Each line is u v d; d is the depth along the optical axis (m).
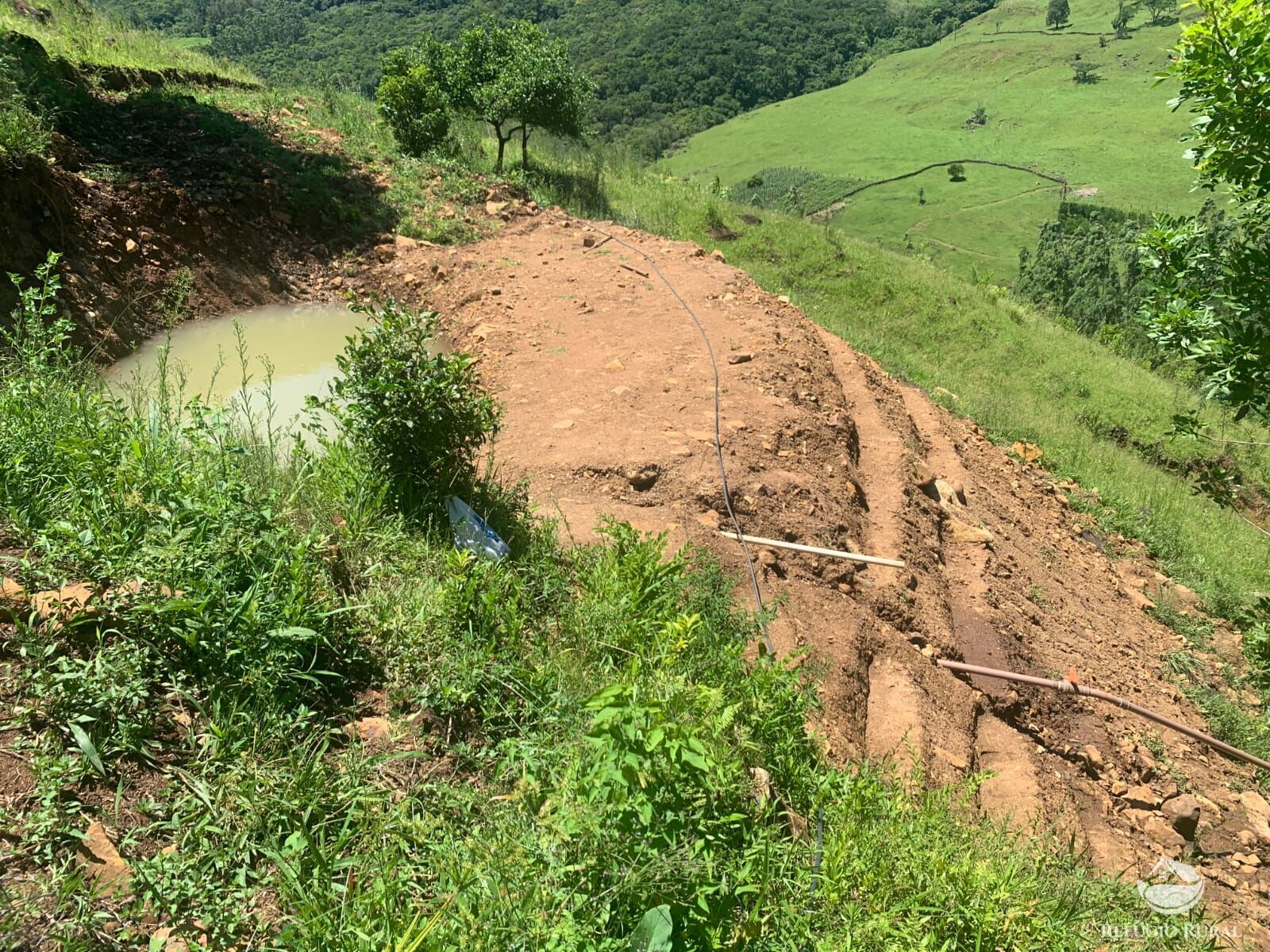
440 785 3.01
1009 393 14.55
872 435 8.67
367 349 4.64
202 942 2.34
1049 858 3.94
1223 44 5.59
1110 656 7.64
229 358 8.23
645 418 6.91
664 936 2.32
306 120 14.01
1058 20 142.00
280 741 2.97
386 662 3.52
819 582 5.83
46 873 2.35
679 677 3.26
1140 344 20.62
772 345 8.87
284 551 3.54
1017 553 8.51
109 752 2.72
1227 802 6.30
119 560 3.12
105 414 4.23
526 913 2.40
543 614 4.20
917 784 4.20
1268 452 14.79
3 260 7.25
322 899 2.46
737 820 2.90
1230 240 6.98
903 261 18.47
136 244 8.64
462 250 11.22
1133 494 11.89
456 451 4.82
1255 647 8.42
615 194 17.61
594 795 2.60
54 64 10.79
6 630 2.96
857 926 2.75
